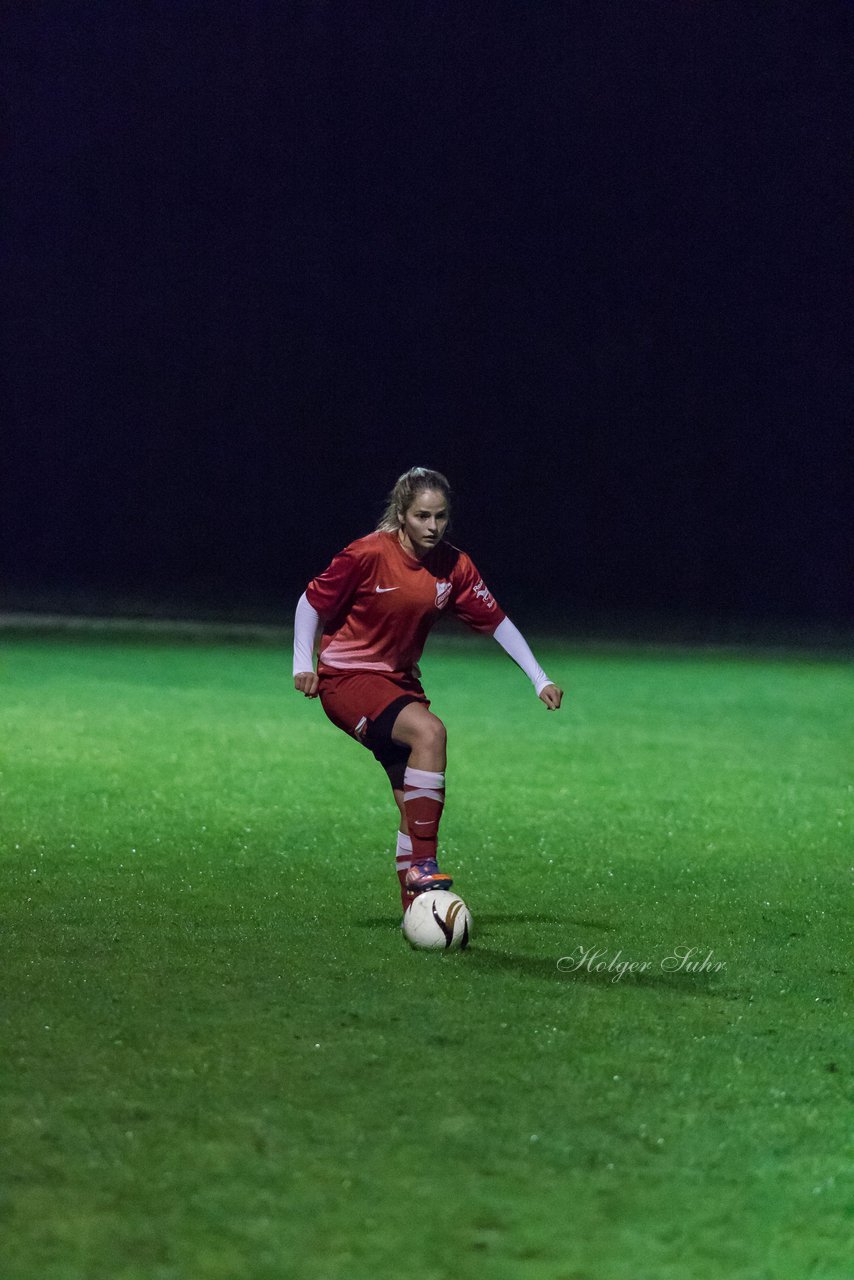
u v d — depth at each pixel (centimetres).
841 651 7575
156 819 3006
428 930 2034
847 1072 1582
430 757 2134
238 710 4712
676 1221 1218
